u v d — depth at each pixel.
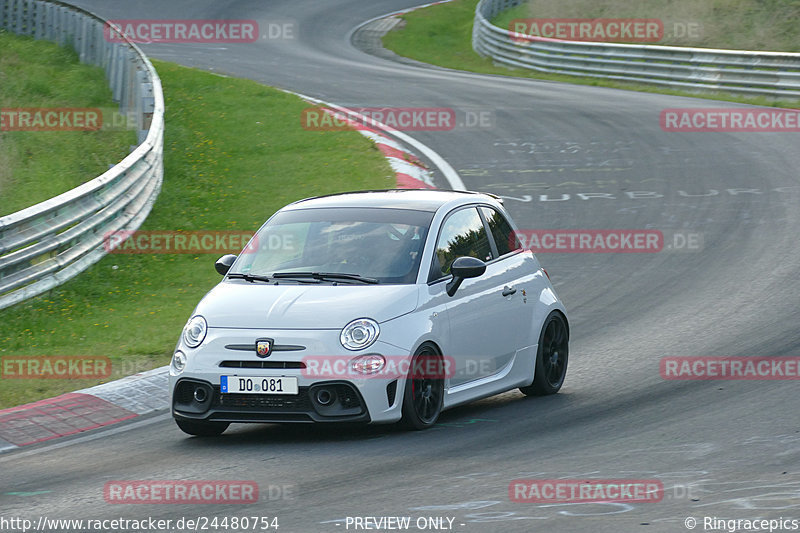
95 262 52.66
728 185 66.25
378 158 72.06
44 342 41.88
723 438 27.48
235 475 25.73
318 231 32.38
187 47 135.12
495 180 69.06
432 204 32.81
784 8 126.56
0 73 94.62
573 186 67.31
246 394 28.50
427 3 178.50
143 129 71.25
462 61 137.25
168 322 44.09
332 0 180.00
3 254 48.50
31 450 29.73
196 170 70.19
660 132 82.25
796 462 24.94
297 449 28.25
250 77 109.81
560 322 35.25
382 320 28.92
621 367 36.84
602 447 27.14
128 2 167.12
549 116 89.38
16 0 112.75
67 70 97.12
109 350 40.41
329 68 119.50
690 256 52.69
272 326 28.86
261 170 70.31
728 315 42.75
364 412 28.31
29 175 68.19
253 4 172.62
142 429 31.53
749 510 21.44
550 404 32.84
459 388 31.00
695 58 104.06
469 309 31.28
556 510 21.86
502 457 26.45
